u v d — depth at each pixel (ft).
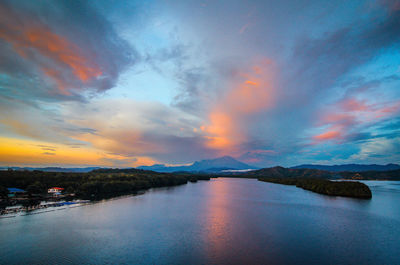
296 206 404.57
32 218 289.74
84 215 308.81
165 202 429.79
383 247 202.80
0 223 265.95
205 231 244.22
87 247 196.24
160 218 298.15
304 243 211.20
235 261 172.55
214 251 190.60
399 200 492.13
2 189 433.89
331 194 577.43
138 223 272.31
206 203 426.92
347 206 409.90
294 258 178.81
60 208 355.36
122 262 168.45
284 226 267.39
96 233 232.94
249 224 274.36
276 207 392.27
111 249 192.34
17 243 203.72
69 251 187.32
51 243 204.54
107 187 544.21
